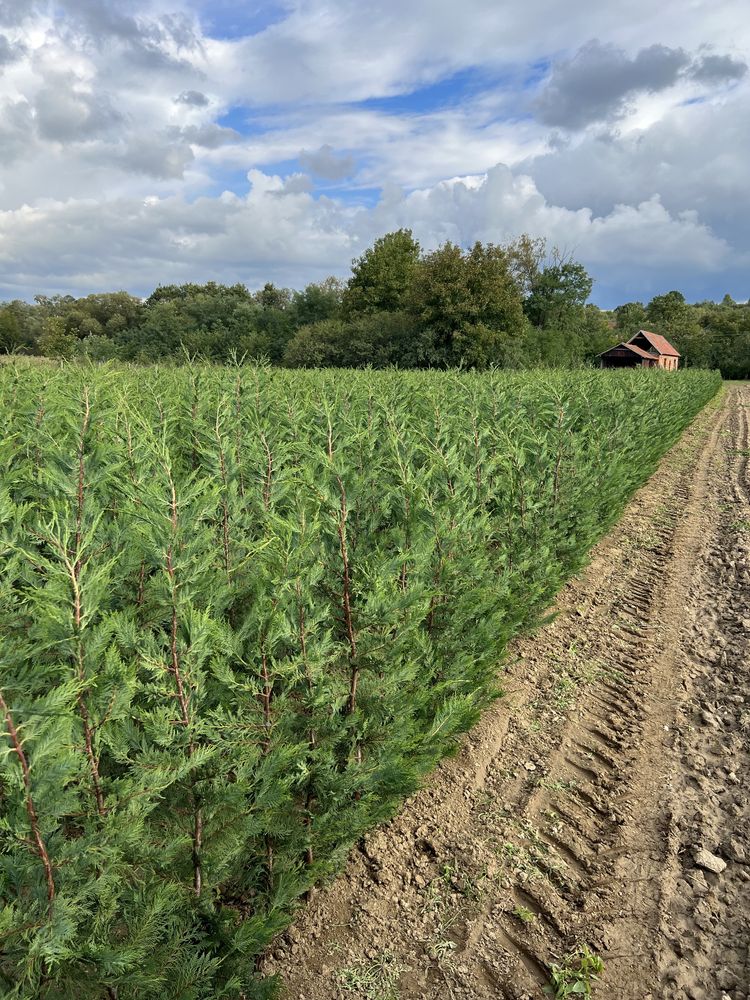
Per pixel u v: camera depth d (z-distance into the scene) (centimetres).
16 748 207
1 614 306
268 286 10412
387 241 6919
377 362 5278
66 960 229
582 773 500
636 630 754
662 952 350
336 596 362
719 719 571
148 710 309
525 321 5297
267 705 309
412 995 326
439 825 440
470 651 479
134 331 7550
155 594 320
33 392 661
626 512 1297
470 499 609
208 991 279
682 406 2095
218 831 288
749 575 925
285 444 575
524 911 374
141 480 431
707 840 430
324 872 368
